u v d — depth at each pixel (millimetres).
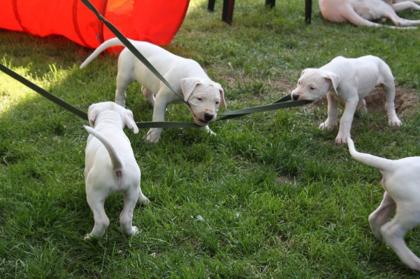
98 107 2445
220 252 2309
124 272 2230
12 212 2436
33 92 3266
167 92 2844
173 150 2844
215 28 4383
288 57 3871
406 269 2285
